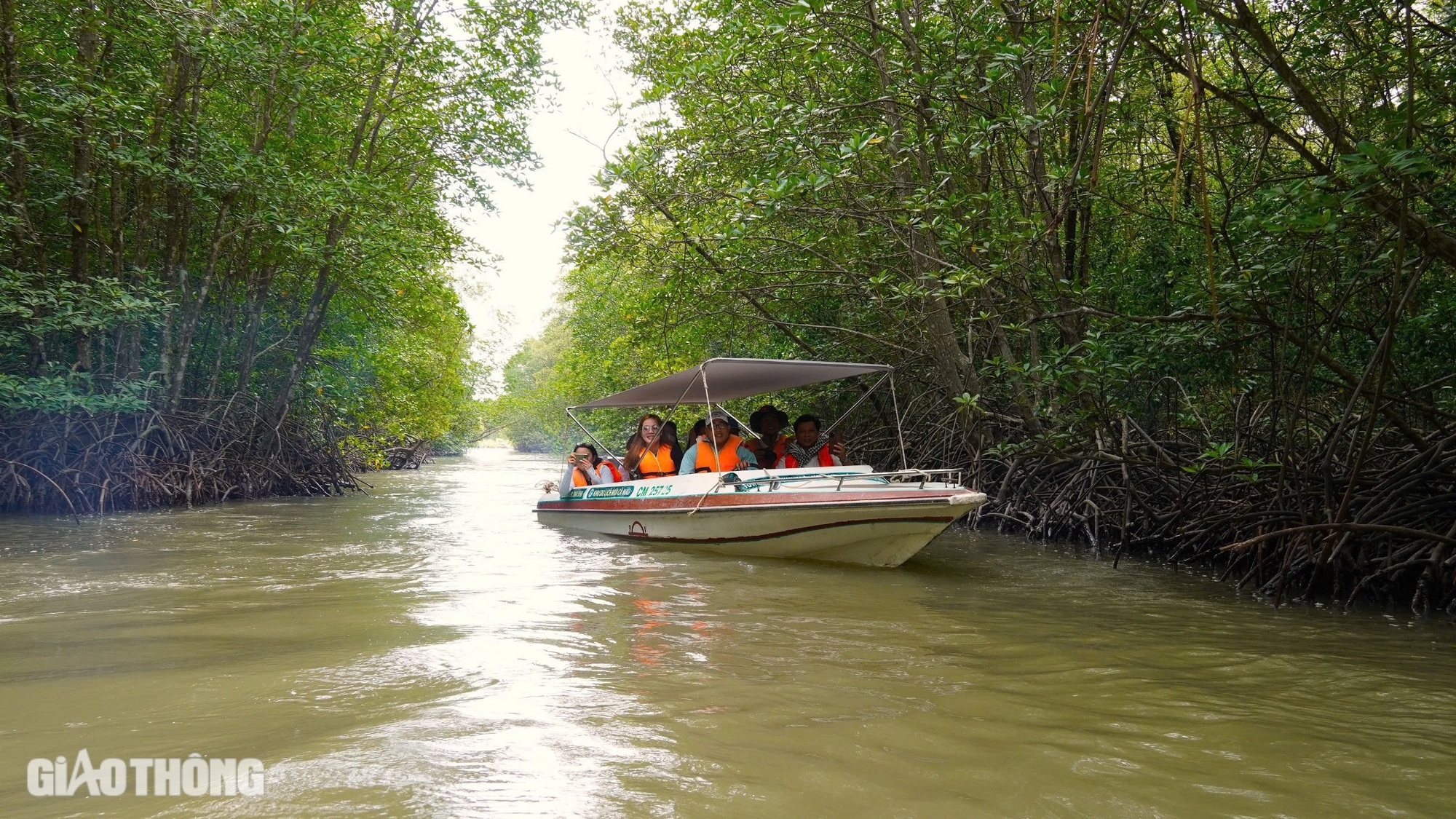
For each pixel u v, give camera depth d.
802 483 7.47
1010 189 9.50
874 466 13.77
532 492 17.66
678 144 10.44
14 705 3.27
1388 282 6.59
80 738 2.90
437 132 16.09
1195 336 6.61
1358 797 2.57
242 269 15.67
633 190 10.13
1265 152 5.07
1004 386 10.78
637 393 9.45
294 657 4.00
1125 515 8.16
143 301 11.00
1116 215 10.33
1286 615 5.52
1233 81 6.50
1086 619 5.25
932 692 3.56
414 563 7.20
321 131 14.86
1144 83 8.13
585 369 25.44
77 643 4.28
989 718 3.24
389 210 15.34
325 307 16.52
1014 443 10.17
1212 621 5.27
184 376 15.62
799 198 8.82
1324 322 6.42
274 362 17.86
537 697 3.38
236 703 3.30
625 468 10.30
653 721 3.11
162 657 4.00
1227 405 9.12
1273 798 2.55
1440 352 7.19
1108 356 7.15
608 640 4.41
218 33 11.06
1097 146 3.78
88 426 12.09
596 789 2.50
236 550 8.02
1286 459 6.27
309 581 6.23
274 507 13.39
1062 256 9.15
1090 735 3.06
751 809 2.40
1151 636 4.80
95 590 5.84
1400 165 3.74
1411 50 3.75
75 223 11.43
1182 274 9.06
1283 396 6.34
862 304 11.79
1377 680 3.93
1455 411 6.79
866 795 2.51
